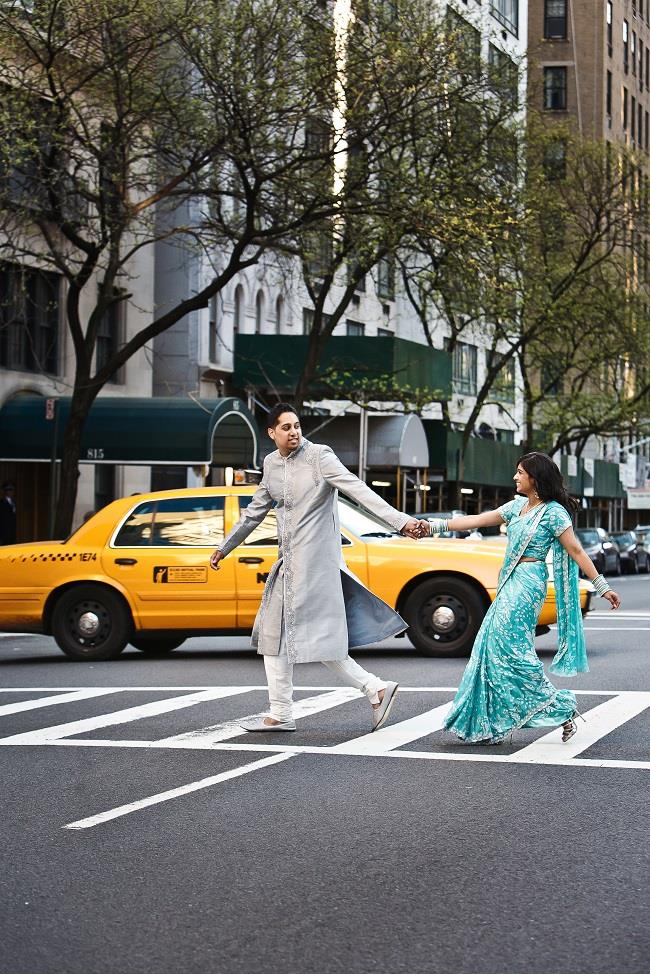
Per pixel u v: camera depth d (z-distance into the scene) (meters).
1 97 23.84
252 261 26.66
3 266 28.66
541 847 7.09
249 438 33.12
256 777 8.99
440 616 16.61
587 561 9.94
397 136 27.94
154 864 6.80
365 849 7.08
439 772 9.10
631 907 6.02
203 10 24.39
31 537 33.81
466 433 45.16
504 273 33.56
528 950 5.44
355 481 10.34
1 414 31.28
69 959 5.36
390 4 29.83
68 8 23.50
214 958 5.37
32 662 17.34
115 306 35.66
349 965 5.27
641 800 8.22
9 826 7.66
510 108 33.19
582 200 46.81
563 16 81.62
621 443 79.00
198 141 26.52
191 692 13.52
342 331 48.25
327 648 10.51
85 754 9.95
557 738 10.48
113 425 31.06
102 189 25.16
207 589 16.66
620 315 48.12
